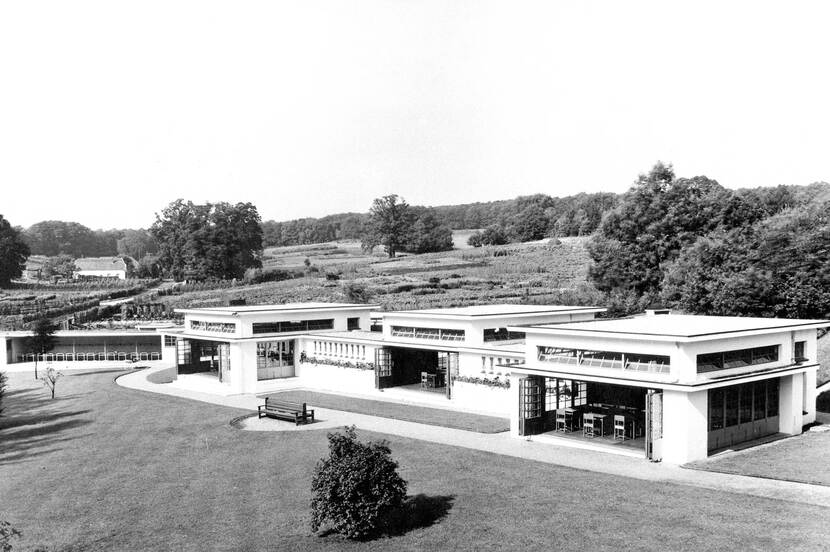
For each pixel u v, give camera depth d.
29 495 28.08
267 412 40.34
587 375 29.39
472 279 100.31
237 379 50.34
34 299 108.88
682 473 25.77
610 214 67.12
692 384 26.55
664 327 30.94
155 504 26.03
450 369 42.19
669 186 65.62
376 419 38.31
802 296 47.59
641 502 22.72
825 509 21.27
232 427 38.19
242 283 116.00
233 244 127.69
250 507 25.05
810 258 48.12
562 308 46.69
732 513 21.30
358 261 140.12
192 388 54.03
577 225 161.50
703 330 29.08
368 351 47.91
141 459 32.56
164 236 136.75
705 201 63.69
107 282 135.62
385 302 85.94
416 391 45.00
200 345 59.16
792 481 24.25
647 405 27.62
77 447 35.88
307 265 132.25
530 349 33.09
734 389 29.94
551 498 23.70
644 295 61.44
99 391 54.50
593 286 72.00
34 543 22.92
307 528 22.86
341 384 49.84
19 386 60.38
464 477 26.56
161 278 146.00
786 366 31.38
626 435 31.22
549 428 33.41
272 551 21.28
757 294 48.97
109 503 26.48
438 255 136.38
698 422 27.47
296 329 54.03
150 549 21.92
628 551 19.31
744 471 25.62
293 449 32.56
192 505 25.66
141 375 63.31
